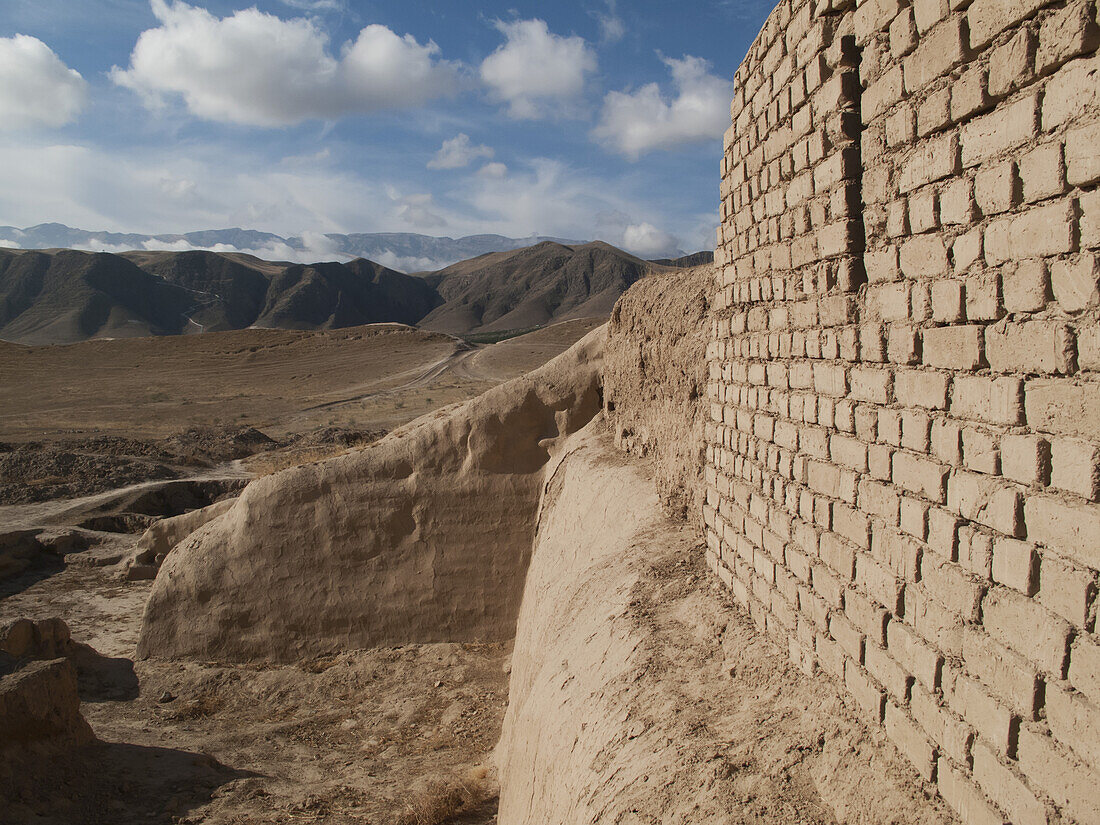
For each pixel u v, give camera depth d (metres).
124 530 21.11
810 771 3.68
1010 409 2.64
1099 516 2.23
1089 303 2.29
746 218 5.58
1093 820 2.25
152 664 11.91
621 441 10.58
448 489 12.05
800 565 4.42
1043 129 2.50
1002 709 2.66
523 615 10.40
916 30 3.25
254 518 12.13
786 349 4.71
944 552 3.02
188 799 7.91
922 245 3.23
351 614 11.85
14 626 11.09
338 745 9.62
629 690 5.04
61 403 53.09
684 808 3.73
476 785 7.83
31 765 7.67
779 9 4.77
